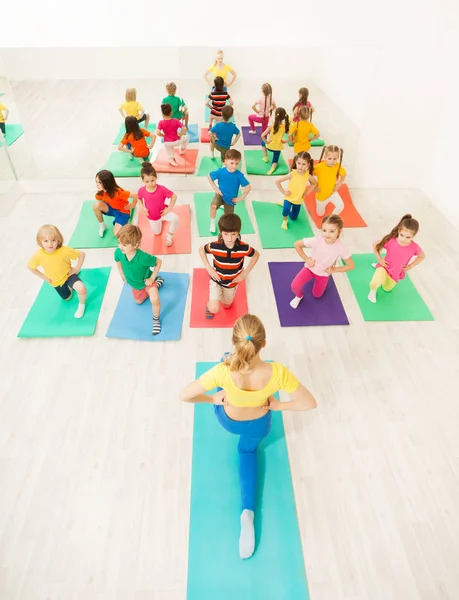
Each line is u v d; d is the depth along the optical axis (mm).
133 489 2621
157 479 2670
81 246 4547
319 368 3355
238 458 2738
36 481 2648
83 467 2721
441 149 5070
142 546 2381
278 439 2871
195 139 5391
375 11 4262
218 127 4824
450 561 2361
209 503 2553
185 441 2861
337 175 4609
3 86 4695
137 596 2197
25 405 3061
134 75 4777
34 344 3512
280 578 2264
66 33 4316
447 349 3537
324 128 5426
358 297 3998
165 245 4566
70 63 4629
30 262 3445
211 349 3480
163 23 4297
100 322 3709
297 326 3697
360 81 4891
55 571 2281
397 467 2760
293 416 3021
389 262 3740
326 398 3143
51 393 3145
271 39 4426
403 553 2383
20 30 4270
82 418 2988
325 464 2762
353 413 3049
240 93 5168
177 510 2533
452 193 4941
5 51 4449
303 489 2639
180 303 3875
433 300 4004
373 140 5203
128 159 5426
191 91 4980
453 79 4664
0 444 2826
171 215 4477
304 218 5051
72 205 5211
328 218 3383
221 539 2406
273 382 2043
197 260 4391
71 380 3238
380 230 4883
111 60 4617
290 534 2428
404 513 2547
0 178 5273
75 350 3469
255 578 2260
